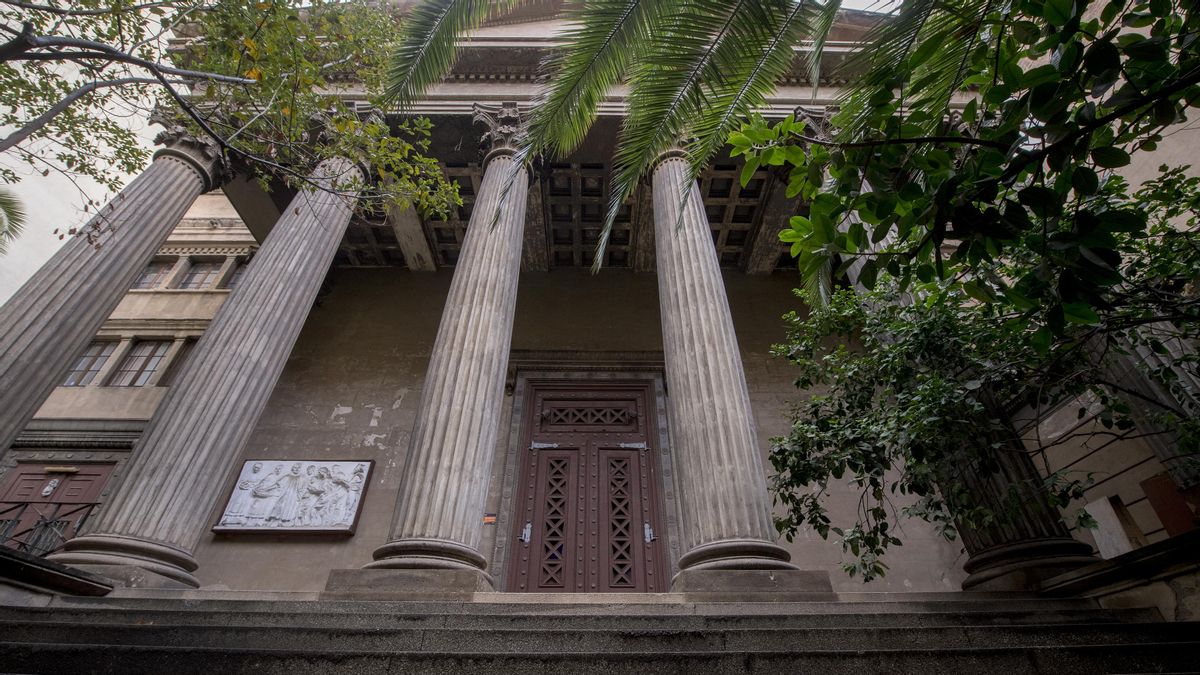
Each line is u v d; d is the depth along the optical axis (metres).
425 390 7.05
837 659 3.18
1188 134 7.60
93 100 6.97
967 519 4.74
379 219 14.12
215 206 16.41
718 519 5.95
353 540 10.70
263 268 8.54
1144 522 8.33
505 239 8.77
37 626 3.74
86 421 12.14
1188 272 4.16
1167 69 2.42
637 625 4.21
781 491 5.90
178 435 6.66
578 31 4.10
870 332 5.59
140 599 5.04
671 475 11.65
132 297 14.54
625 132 4.55
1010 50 3.00
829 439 5.30
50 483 11.34
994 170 2.54
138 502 6.14
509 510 11.05
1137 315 4.23
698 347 7.26
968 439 4.66
